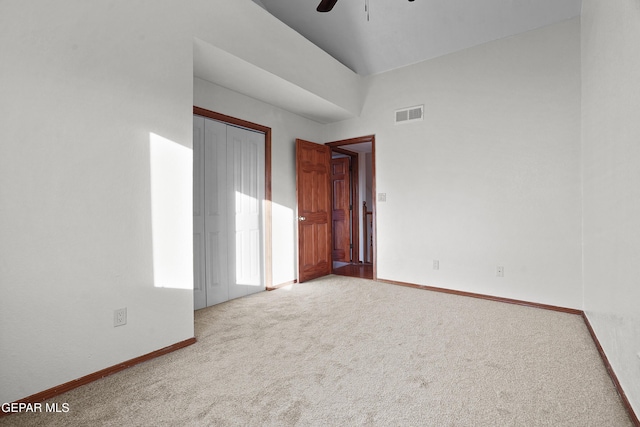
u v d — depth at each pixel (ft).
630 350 5.23
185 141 7.95
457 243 12.49
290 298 11.97
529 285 11.02
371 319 9.66
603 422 4.99
